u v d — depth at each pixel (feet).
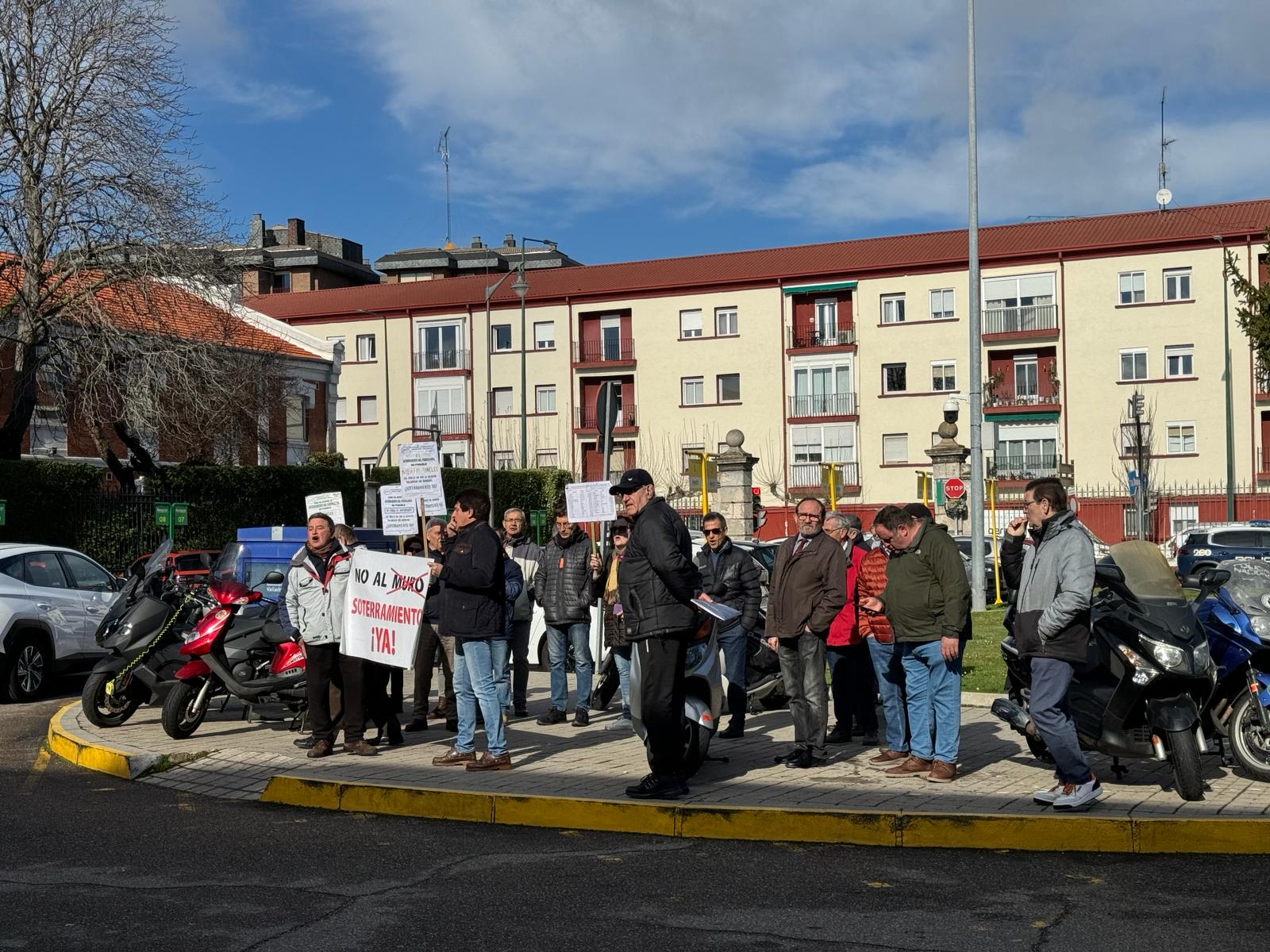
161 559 40.55
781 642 31.76
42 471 90.58
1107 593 27.50
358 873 22.17
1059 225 199.72
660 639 27.22
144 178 99.66
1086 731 27.02
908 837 24.48
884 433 200.13
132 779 32.55
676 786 27.12
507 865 22.88
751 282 207.41
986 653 57.93
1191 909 19.48
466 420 222.69
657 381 212.64
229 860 23.21
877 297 201.05
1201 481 183.21
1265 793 26.68
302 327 232.32
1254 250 181.27
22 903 20.08
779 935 18.38
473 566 30.55
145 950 17.58
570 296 216.74
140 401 99.96
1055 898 20.26
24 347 99.60
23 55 96.89
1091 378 189.06
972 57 87.76
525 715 42.34
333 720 35.17
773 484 205.26
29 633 50.62
